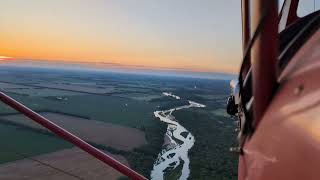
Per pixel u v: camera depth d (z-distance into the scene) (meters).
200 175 105.69
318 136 2.09
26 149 126.50
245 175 3.04
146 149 137.50
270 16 2.48
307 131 2.20
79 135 160.62
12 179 91.94
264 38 2.57
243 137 3.13
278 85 2.73
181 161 120.75
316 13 3.39
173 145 146.12
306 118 2.24
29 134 153.12
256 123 2.89
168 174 107.25
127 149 136.75
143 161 120.50
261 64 2.65
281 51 3.45
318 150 2.06
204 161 120.69
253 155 2.85
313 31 2.91
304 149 2.18
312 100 2.25
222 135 169.50
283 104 2.54
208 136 165.75
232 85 3.84
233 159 123.94
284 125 2.46
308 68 2.47
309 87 2.34
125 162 118.94
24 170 100.94
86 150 5.41
